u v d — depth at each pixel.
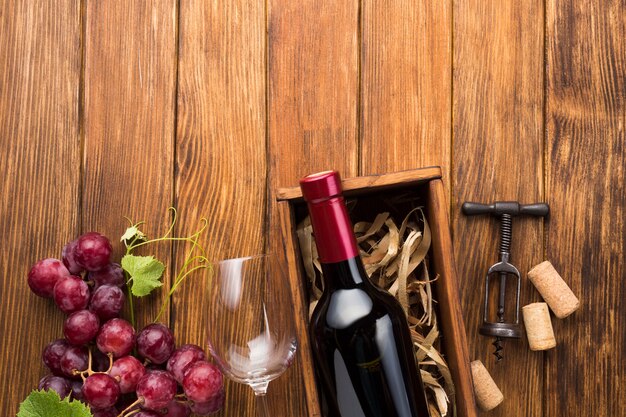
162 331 1.18
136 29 1.30
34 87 1.29
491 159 1.29
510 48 1.29
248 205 1.29
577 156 1.29
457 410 1.06
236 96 1.29
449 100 1.29
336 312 0.97
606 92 1.29
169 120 1.29
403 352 0.99
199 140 1.29
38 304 1.28
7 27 1.29
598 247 1.28
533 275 1.25
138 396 1.10
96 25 1.29
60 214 1.29
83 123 1.29
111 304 1.18
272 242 1.28
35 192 1.29
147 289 1.22
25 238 1.29
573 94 1.29
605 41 1.29
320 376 1.01
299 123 1.29
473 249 1.28
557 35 1.29
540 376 1.27
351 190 1.03
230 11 1.29
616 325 1.27
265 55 1.29
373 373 0.96
